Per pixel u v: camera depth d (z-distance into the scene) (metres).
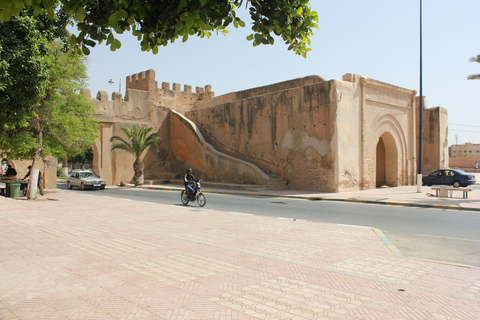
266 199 17.39
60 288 4.36
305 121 21.09
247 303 3.89
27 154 17.11
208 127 29.17
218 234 8.04
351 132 20.39
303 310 3.71
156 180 28.48
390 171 24.48
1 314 3.57
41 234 7.86
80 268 5.24
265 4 3.38
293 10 3.42
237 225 9.31
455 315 3.60
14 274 4.93
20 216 10.63
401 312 3.67
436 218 11.00
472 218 10.97
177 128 30.64
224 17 3.15
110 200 16.33
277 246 6.82
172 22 3.15
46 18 8.90
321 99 20.20
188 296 4.09
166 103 32.59
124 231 8.33
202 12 3.02
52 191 22.81
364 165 21.12
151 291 4.26
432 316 3.57
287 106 22.23
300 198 17.98
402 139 24.67
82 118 18.61
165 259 5.77
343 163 19.80
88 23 3.11
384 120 23.00
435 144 29.86
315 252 6.34
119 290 4.29
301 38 3.70
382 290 4.33
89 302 3.90
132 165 29.67
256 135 24.50
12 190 17.73
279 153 22.78
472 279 4.81
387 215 11.72
